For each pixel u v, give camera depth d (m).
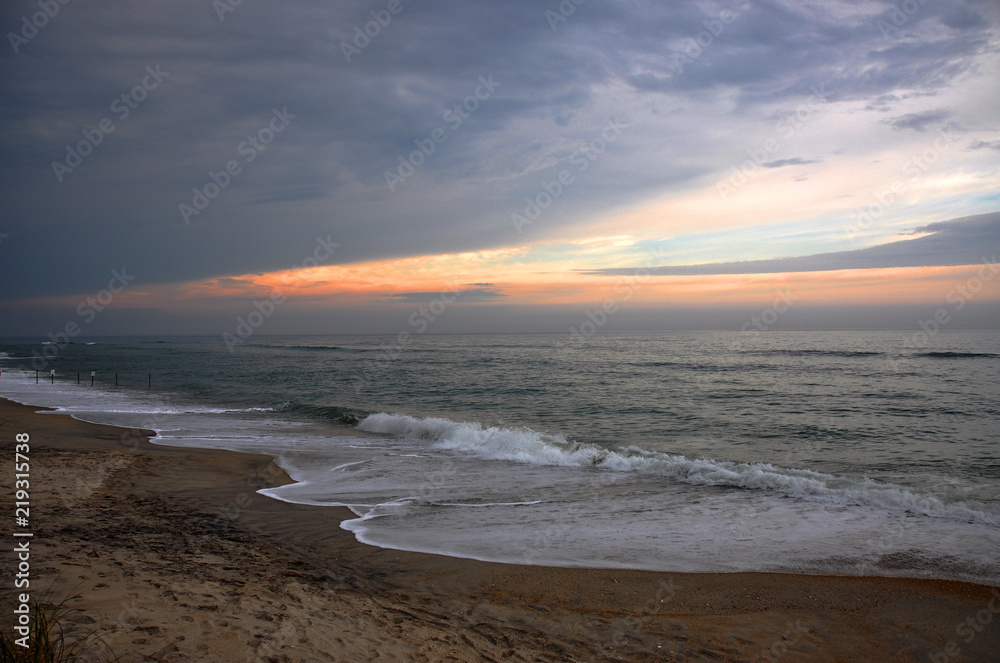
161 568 5.39
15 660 3.04
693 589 6.12
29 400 24.25
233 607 4.54
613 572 6.55
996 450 14.75
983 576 6.57
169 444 14.43
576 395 27.64
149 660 3.39
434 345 103.56
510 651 4.50
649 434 17.42
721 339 111.31
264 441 15.40
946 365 42.62
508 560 6.86
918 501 9.55
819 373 38.09
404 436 16.66
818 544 7.59
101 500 8.28
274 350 90.38
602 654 4.62
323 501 9.44
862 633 5.23
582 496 10.08
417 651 4.20
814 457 14.16
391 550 7.10
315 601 5.05
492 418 20.61
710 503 9.63
